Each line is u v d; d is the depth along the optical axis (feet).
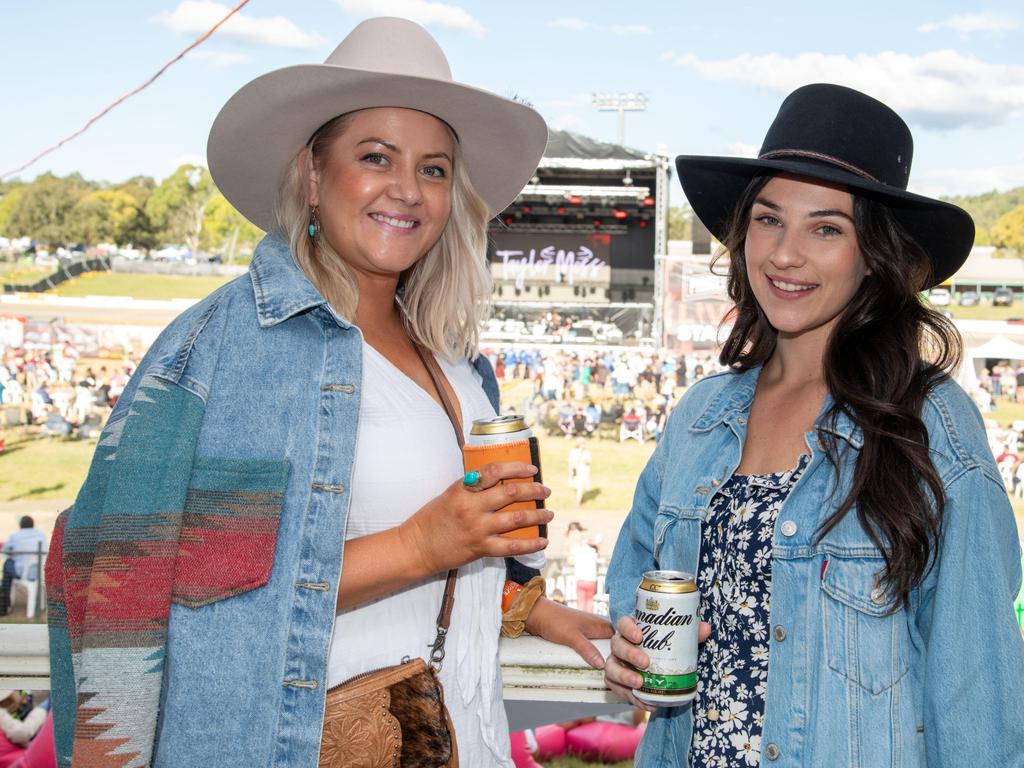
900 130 5.73
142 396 4.80
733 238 6.25
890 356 5.43
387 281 6.04
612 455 73.10
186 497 4.81
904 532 4.96
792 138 5.66
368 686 5.15
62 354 84.48
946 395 5.36
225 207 172.86
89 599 4.54
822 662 5.25
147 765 4.58
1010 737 4.82
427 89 5.46
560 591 40.83
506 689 6.41
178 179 174.50
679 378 76.64
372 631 5.38
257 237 172.96
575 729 15.57
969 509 5.01
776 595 5.41
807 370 6.02
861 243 5.60
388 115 5.51
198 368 4.95
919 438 5.13
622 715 16.44
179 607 4.75
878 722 5.11
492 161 6.59
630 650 5.39
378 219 5.55
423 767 5.23
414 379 5.99
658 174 75.97
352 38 5.80
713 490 5.90
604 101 111.86
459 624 5.80
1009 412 74.38
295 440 5.02
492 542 4.80
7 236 173.88
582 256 87.76
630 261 87.71
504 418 5.20
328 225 5.64
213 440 4.90
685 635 5.29
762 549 5.52
